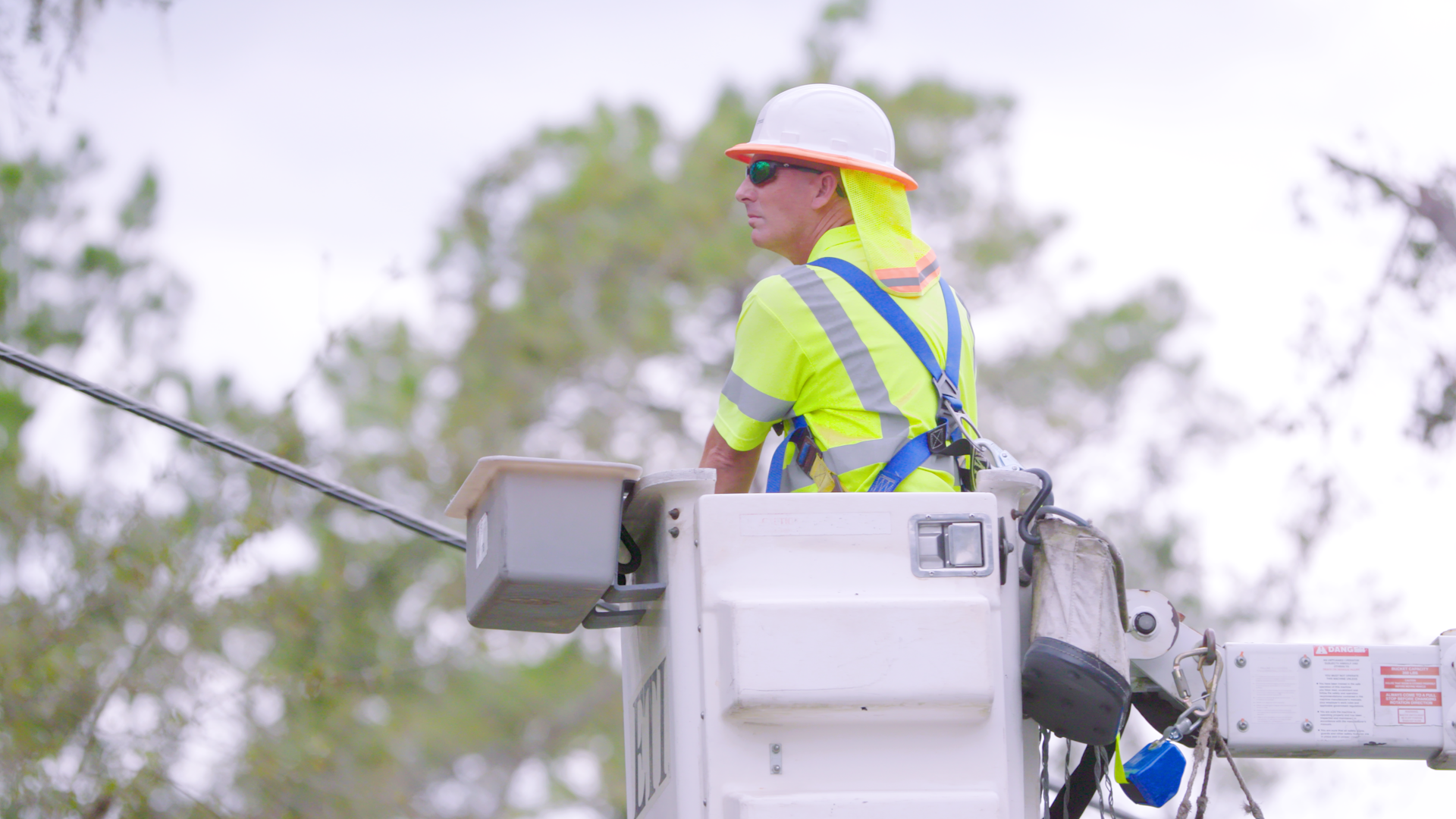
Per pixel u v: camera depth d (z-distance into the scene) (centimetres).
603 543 1040
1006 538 1070
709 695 1009
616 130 5484
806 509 1032
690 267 5216
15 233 3931
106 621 2662
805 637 995
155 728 2564
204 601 2680
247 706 2812
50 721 2514
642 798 1150
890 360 1163
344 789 3136
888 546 1030
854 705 991
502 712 4778
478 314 5206
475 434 4975
